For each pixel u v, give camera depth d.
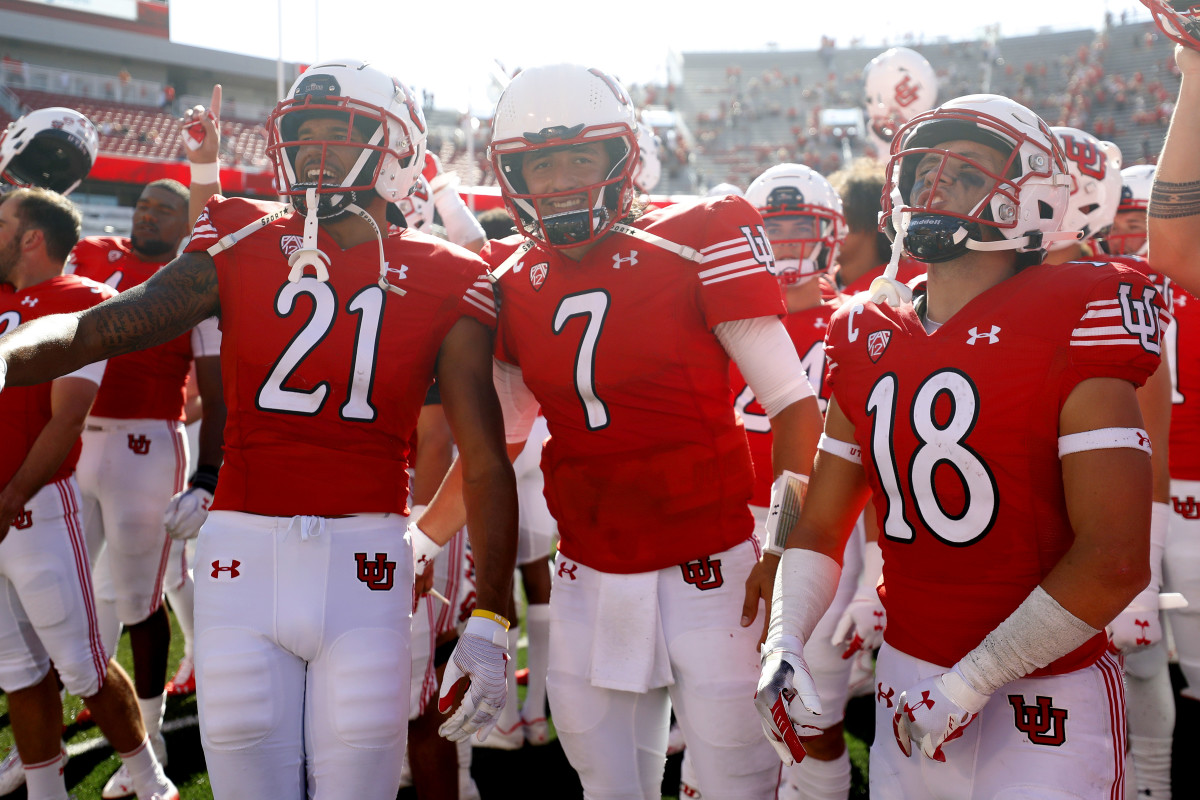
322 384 1.81
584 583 2.05
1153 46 26.89
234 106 25.84
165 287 1.83
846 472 1.78
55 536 2.69
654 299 1.95
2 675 2.62
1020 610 1.45
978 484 1.52
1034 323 1.50
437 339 1.90
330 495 1.80
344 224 1.93
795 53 32.78
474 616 1.78
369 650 1.77
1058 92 27.14
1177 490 2.99
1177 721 3.64
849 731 3.55
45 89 22.78
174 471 3.50
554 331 2.00
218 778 1.72
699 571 1.97
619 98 1.94
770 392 2.02
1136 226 3.49
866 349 1.68
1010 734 1.51
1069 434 1.46
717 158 28.05
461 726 1.73
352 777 1.73
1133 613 2.08
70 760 3.33
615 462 1.98
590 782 2.04
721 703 1.93
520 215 2.02
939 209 1.59
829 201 2.93
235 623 1.75
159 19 28.55
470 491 1.88
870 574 2.53
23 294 2.82
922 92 5.38
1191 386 2.95
